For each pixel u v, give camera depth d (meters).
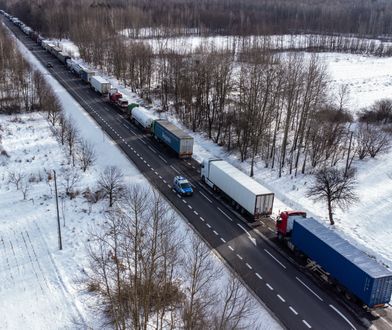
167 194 63.53
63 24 197.12
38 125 91.06
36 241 51.16
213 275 45.09
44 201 60.41
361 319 40.62
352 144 81.25
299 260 49.56
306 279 46.25
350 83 133.38
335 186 59.12
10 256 48.34
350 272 41.38
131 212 52.09
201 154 79.44
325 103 93.31
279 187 66.94
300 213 51.88
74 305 41.12
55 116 91.06
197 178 69.88
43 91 102.00
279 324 39.50
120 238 50.16
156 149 81.00
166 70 120.19
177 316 38.00
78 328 38.44
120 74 131.75
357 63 167.62
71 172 69.06
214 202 62.31
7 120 93.56
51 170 69.69
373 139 77.06
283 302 42.47
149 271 39.25
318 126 75.44
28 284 44.03
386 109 97.38
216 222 56.78
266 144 77.94
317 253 45.66
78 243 50.88
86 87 122.56
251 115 74.44
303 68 102.62
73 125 88.06
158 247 46.00
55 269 46.31
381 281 38.94
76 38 165.00
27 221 55.25
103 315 39.72
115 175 65.44
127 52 130.88
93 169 70.94
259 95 79.25
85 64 148.88
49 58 158.00
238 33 187.50
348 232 54.78
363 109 101.38
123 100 103.38
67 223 55.03
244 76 97.62
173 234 52.31
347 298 43.28
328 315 41.00
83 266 46.69
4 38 143.62
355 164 74.69
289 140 82.12
